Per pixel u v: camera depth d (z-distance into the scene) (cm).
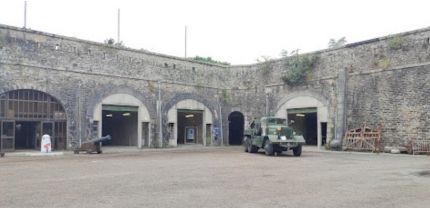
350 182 1134
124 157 2073
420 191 979
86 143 2353
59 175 1271
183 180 1165
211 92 3309
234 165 1631
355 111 2641
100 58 2689
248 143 2508
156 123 2953
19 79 2312
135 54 2875
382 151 2447
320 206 795
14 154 2164
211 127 3281
